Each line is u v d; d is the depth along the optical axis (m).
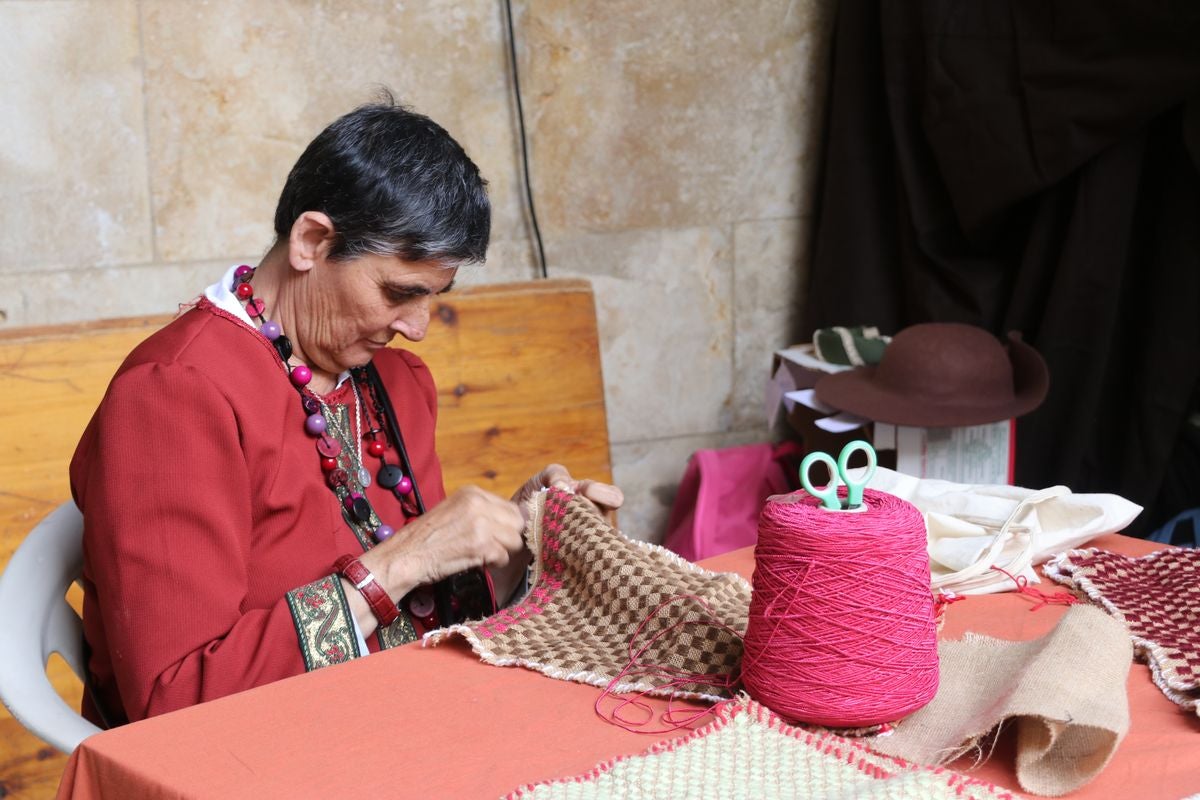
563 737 1.09
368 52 2.72
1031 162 2.68
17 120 2.42
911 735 1.06
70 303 2.53
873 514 1.04
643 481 3.28
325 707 1.16
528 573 1.54
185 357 1.43
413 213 1.42
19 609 1.44
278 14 2.62
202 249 2.64
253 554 1.48
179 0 2.52
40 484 2.14
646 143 3.09
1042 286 2.78
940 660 1.21
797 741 1.01
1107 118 2.56
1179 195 2.59
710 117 3.15
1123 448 2.74
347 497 1.58
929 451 2.38
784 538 1.03
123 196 2.54
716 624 1.25
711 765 0.98
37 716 1.34
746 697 1.08
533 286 2.69
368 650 1.48
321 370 1.62
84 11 2.44
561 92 2.97
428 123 1.49
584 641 1.31
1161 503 2.73
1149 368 2.66
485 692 1.20
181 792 0.99
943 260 2.95
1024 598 1.47
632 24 3.01
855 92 3.06
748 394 3.38
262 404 1.48
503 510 1.50
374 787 1.00
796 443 3.02
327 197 1.43
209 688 1.32
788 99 3.24
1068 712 0.96
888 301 3.13
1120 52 2.52
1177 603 1.41
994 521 1.60
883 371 2.41
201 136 2.59
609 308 3.14
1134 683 1.21
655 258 3.17
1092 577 1.49
